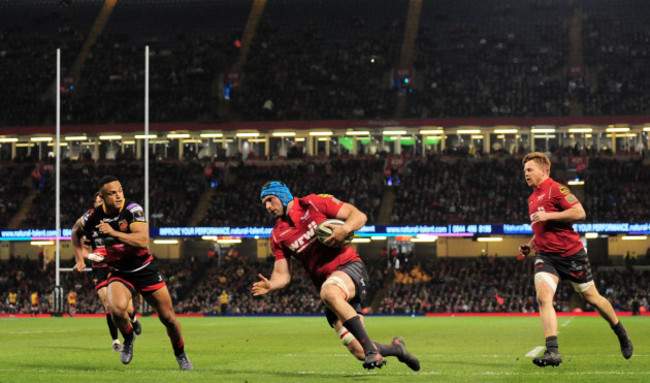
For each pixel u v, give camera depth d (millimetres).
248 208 93500
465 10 122750
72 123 107125
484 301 79375
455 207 90625
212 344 28328
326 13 125438
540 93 104500
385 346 13039
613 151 95938
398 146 102188
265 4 127875
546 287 15016
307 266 13125
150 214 94125
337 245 12555
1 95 112562
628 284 80125
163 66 116125
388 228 85812
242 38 121375
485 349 24203
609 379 13094
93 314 79125
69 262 91938
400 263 89000
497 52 112812
